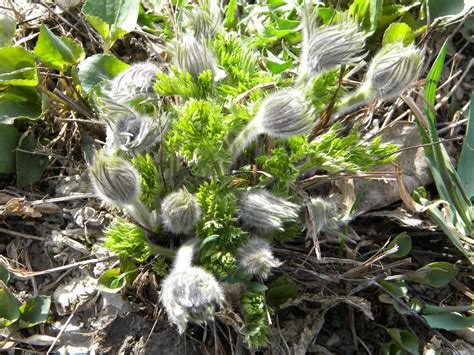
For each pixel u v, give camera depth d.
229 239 0.21
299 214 0.23
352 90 0.27
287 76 0.27
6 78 0.25
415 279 0.25
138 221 0.23
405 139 0.27
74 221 0.25
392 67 0.21
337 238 0.25
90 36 0.28
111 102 0.20
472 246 0.25
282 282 0.23
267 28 0.28
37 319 0.23
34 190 0.25
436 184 0.25
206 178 0.23
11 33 0.26
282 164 0.22
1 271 0.23
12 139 0.25
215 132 0.21
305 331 0.23
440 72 0.28
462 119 0.28
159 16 0.29
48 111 0.26
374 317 0.25
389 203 0.26
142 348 0.22
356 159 0.22
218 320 0.23
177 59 0.22
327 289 0.24
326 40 0.21
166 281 0.19
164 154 0.23
